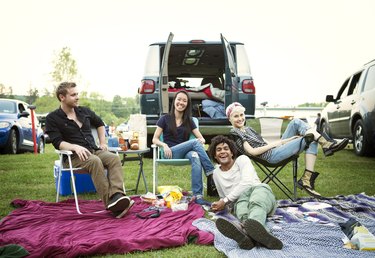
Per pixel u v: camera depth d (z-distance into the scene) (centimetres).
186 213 425
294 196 486
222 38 731
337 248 318
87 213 430
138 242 323
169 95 834
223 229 317
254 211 345
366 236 323
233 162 430
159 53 815
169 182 633
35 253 299
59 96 471
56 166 555
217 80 938
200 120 763
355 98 966
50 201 509
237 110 494
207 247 330
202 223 381
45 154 1092
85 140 472
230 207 429
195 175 493
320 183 617
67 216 411
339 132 1067
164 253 316
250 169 406
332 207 437
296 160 486
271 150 480
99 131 507
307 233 351
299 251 311
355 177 672
